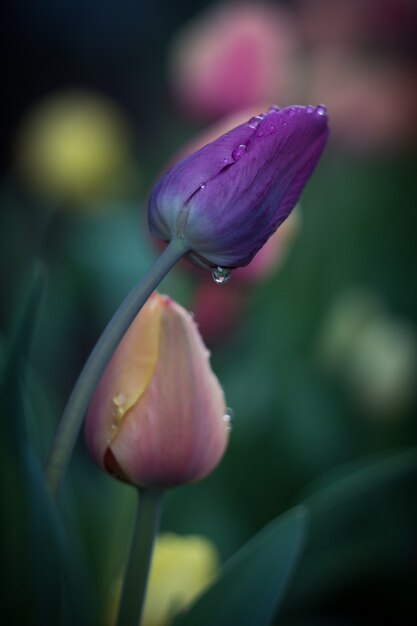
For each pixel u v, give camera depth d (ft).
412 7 3.94
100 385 1.55
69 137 3.83
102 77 7.56
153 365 1.53
